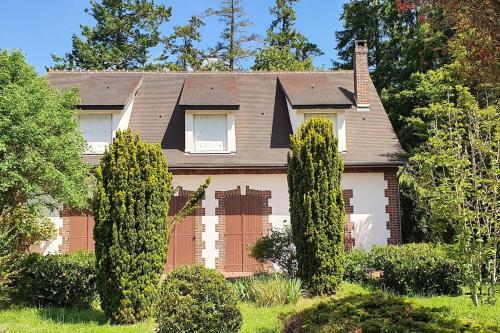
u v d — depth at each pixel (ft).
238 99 61.46
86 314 35.47
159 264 33.96
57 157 38.70
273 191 58.29
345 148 60.49
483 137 40.88
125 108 62.13
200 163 57.31
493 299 35.73
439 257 41.93
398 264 42.57
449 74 59.31
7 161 35.50
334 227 40.98
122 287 32.35
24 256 40.37
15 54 41.29
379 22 114.93
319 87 65.92
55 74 70.13
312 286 40.55
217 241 57.26
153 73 72.38
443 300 37.86
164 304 26.91
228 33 135.74
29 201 44.09
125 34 125.08
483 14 18.94
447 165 37.70
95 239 33.50
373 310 19.57
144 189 33.76
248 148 61.16
